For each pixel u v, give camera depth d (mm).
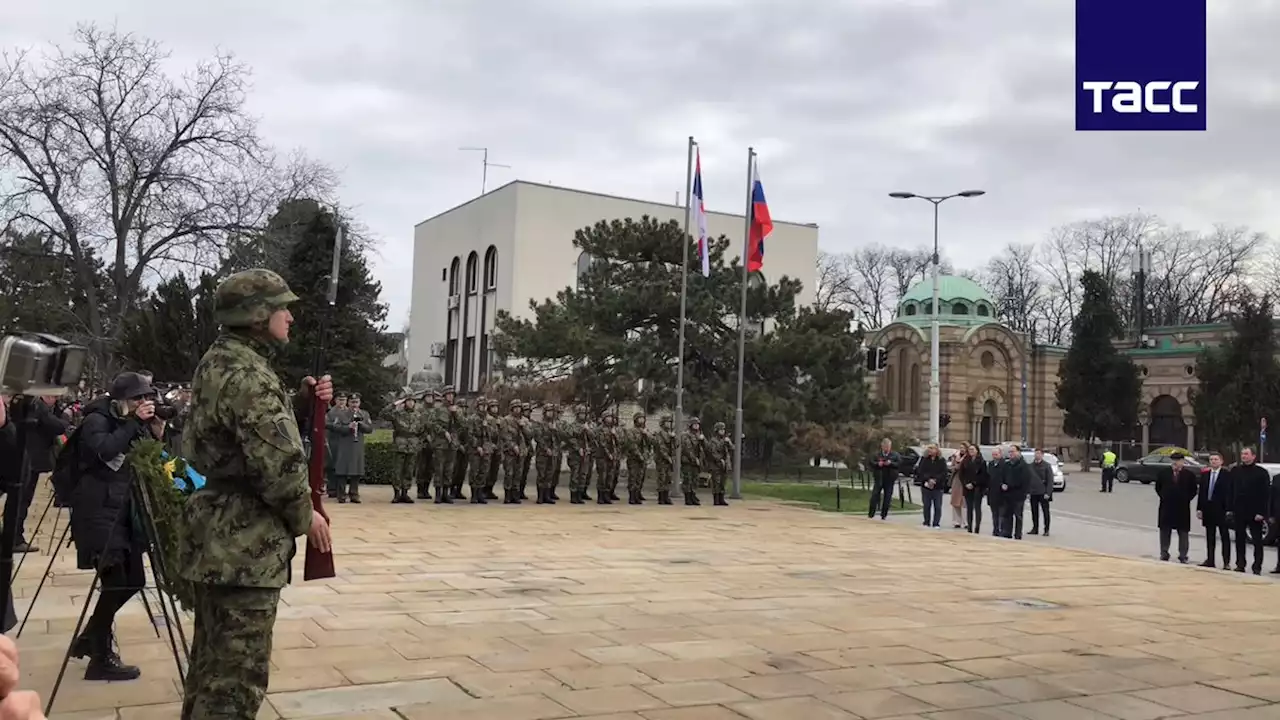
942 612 9750
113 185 29000
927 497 21188
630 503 22156
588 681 6492
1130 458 61719
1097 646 8359
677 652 7445
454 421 20062
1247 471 15383
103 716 5406
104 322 32406
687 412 26609
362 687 6172
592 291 28609
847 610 9609
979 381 60906
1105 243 72938
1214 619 10078
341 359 31766
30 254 29469
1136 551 18516
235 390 3986
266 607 4012
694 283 27672
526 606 9141
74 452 6137
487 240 45656
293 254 31906
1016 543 17594
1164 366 61594
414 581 10352
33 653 6773
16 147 27828
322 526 4285
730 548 14508
